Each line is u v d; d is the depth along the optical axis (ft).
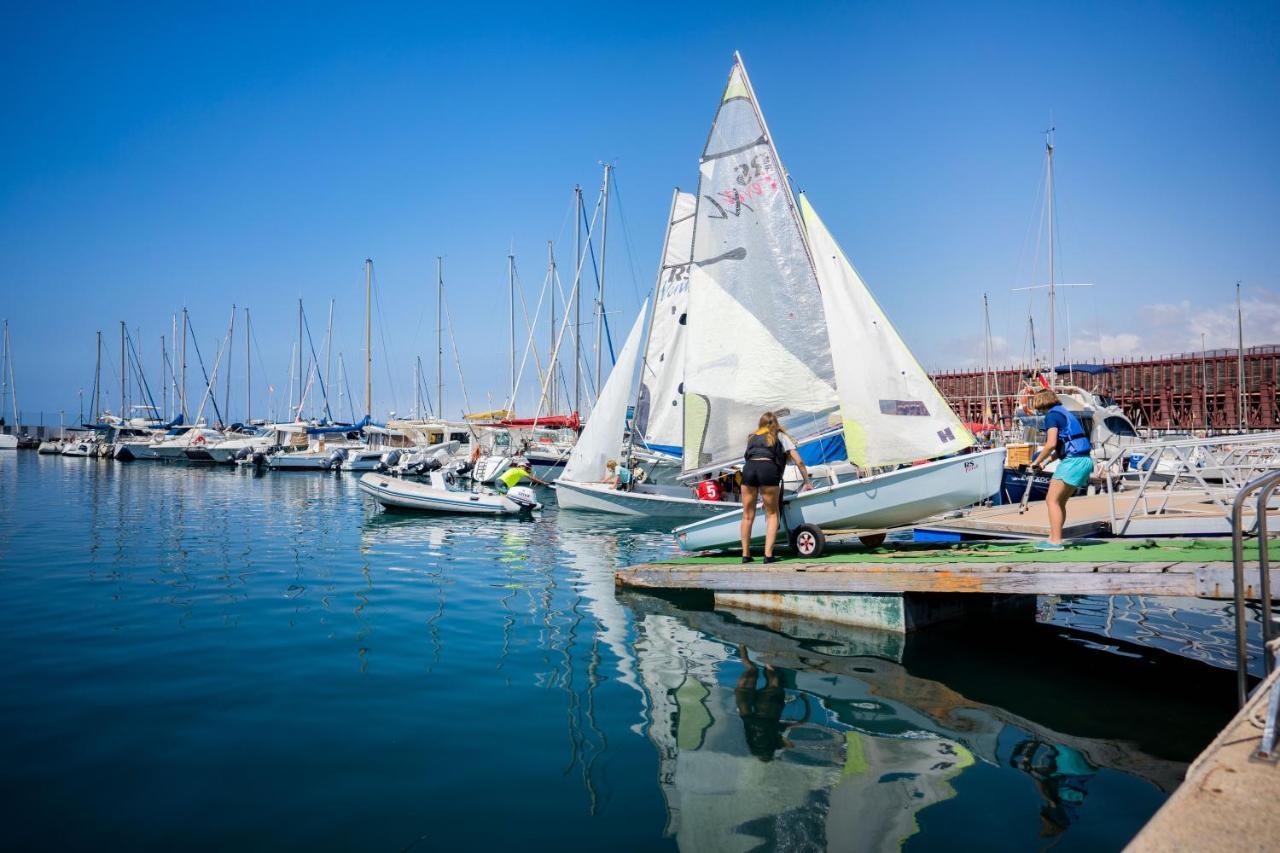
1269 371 175.11
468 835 14.37
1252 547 27.94
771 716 20.76
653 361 78.18
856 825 14.71
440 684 23.32
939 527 39.52
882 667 25.41
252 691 22.50
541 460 116.37
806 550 34.78
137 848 13.83
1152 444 37.32
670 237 75.77
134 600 35.40
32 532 61.05
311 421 231.91
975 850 13.75
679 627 30.86
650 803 15.67
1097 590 24.45
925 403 35.06
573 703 21.71
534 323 151.43
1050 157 115.75
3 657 25.91
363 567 45.80
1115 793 16.11
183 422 247.50
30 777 16.69
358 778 16.76
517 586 39.83
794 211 40.68
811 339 40.88
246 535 60.75
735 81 42.14
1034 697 22.40
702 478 43.93
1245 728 11.66
